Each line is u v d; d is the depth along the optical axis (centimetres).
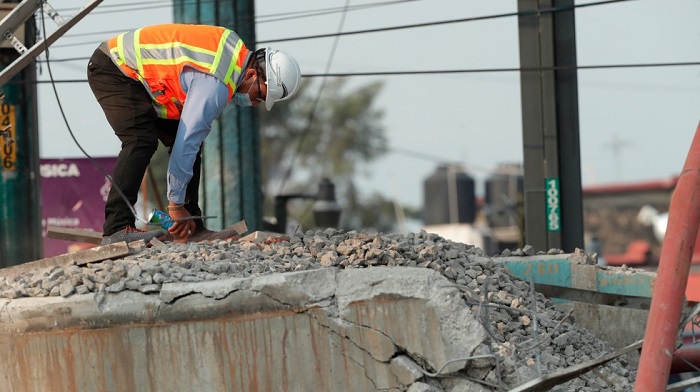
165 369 1533
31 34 3133
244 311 1523
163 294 1532
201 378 1527
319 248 1736
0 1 3125
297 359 1518
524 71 3441
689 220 1481
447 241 1884
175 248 1723
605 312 1980
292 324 1520
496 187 9825
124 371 1540
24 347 1575
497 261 2055
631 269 2027
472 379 1506
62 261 1688
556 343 1730
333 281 1532
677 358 1956
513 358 1541
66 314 1552
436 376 1509
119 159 1856
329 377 1514
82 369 1548
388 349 1508
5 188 3416
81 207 4197
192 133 1777
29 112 3422
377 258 1686
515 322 1697
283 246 1753
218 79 1789
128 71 1841
